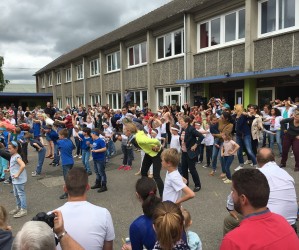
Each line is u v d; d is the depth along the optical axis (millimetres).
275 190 2914
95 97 27828
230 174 6934
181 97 16781
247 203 1830
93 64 27828
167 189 3906
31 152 12805
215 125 8336
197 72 15383
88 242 2230
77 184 2385
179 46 16938
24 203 5594
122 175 8117
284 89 11922
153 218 2086
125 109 13492
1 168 8188
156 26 18125
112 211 5504
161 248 2031
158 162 5730
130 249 2670
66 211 2299
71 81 32125
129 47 21891
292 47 10820
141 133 5906
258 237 1685
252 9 12148
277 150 9836
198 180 6359
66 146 6625
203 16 14859
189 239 2451
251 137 8125
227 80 14000
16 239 1592
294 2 10914
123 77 22344
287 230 1761
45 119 11727
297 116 7117
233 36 13570
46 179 8125
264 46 11820
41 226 1647
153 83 19062
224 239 1741
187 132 6359
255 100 13164
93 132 6777
